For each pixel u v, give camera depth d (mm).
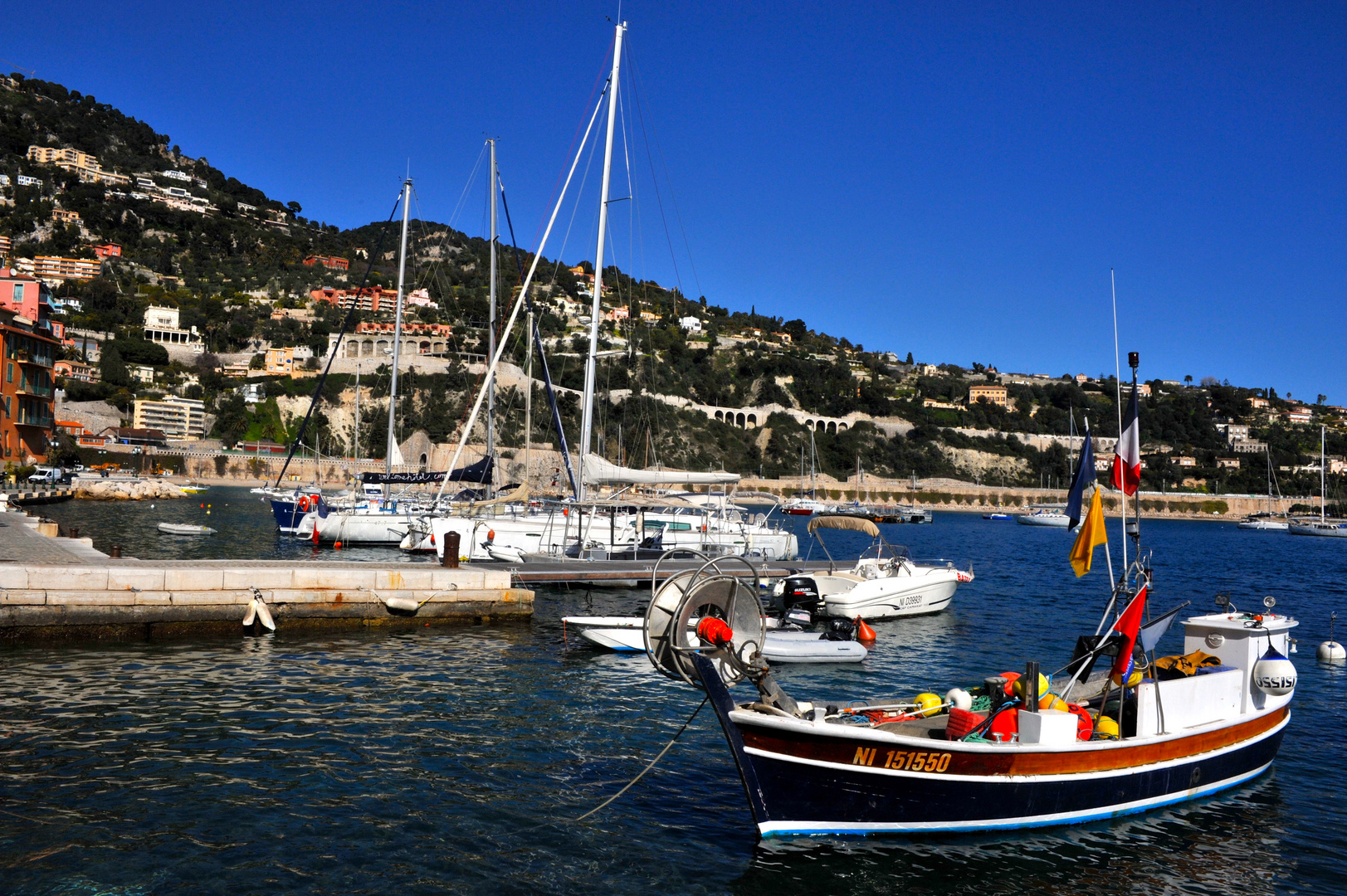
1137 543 11484
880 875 9219
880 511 118750
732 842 9914
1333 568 53469
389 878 8734
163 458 118438
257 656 17781
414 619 21906
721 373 181625
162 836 9359
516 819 10297
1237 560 58750
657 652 10383
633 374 97125
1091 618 27031
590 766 12203
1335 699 17672
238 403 139750
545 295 168375
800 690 17000
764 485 142375
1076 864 9641
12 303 81125
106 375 143250
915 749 9633
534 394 103938
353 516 38875
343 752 12203
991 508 155750
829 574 27234
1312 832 10719
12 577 17938
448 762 12023
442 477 42625
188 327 175750
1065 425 195750
